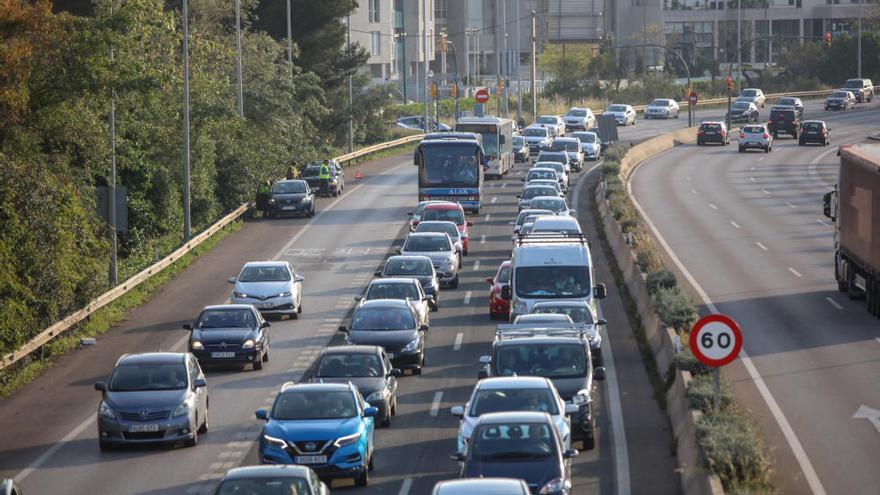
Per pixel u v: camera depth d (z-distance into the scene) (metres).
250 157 149.12
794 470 50.91
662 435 59.22
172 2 180.38
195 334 77.44
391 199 166.38
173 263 117.00
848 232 93.06
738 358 74.25
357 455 51.50
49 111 98.75
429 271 97.69
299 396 54.09
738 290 98.50
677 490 49.84
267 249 127.25
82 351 84.81
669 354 69.75
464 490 36.81
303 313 96.56
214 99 138.00
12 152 95.12
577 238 83.62
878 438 55.78
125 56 107.25
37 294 85.19
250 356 76.81
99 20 99.44
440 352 81.25
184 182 125.19
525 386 51.59
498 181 187.00
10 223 83.19
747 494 42.00
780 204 156.25
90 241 94.62
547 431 45.91
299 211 147.75
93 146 103.94
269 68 172.12
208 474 54.56
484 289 105.69
